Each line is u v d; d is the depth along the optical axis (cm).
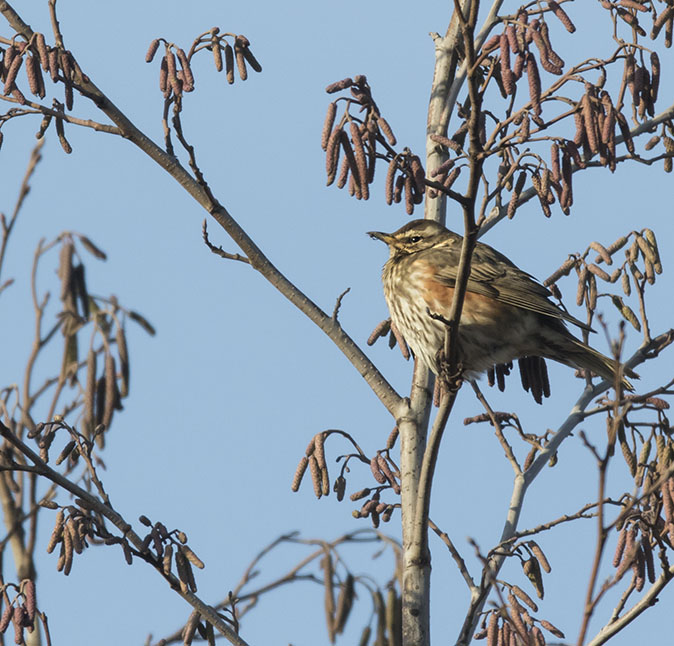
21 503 1498
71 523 1134
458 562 1291
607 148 1162
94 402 1435
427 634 1271
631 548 1157
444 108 1513
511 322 1449
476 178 1020
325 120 1238
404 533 1334
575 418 1416
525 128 1105
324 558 1287
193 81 1292
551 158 1155
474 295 1455
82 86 1354
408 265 1500
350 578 1282
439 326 1455
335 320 1429
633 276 1418
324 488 1288
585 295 1430
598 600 779
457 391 1198
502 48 1152
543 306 1434
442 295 1458
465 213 1045
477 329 1451
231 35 1284
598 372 1443
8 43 1296
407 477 1363
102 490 1187
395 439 1398
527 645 1106
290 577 1298
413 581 1279
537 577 1192
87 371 1440
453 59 1540
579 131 1156
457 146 1189
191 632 1181
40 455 1206
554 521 1212
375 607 1270
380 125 1241
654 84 1285
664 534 1196
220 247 1411
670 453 1200
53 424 1233
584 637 775
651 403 1227
